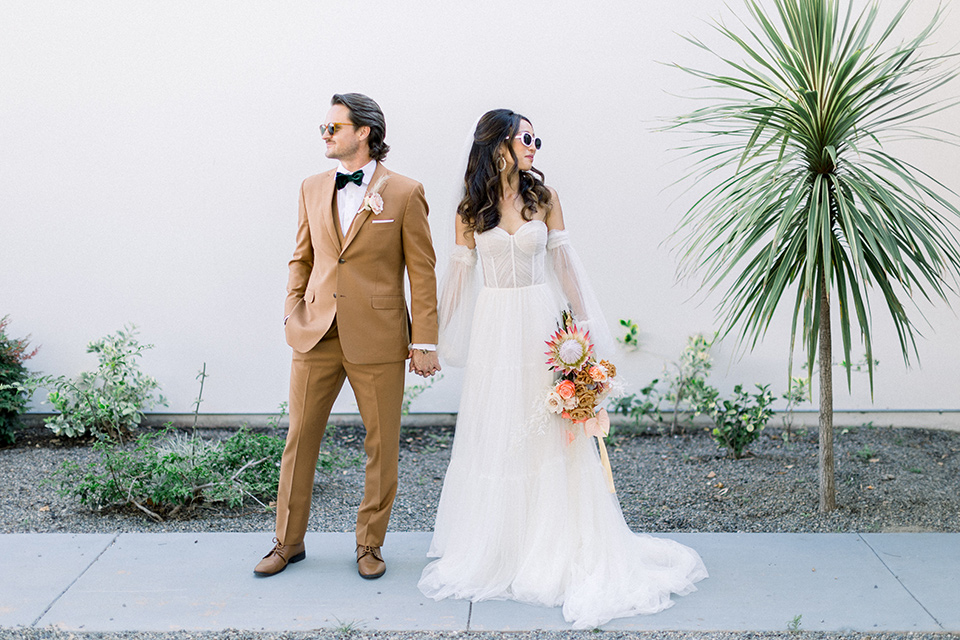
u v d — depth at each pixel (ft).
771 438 17.10
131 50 17.42
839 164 11.79
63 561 11.07
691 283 17.47
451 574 10.32
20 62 17.44
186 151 17.65
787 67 11.39
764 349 17.49
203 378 17.49
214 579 10.51
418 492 14.34
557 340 10.22
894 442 16.47
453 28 17.21
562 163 17.40
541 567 10.07
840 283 11.65
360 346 10.30
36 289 17.95
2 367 16.98
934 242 11.71
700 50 16.98
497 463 10.26
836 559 10.94
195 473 13.03
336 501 13.83
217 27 17.35
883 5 16.44
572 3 17.04
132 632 9.21
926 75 16.38
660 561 10.74
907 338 17.24
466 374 10.79
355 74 17.40
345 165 10.53
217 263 17.90
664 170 17.28
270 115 17.53
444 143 17.48
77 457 16.14
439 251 17.69
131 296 17.99
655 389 17.79
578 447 10.42
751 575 10.49
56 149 17.65
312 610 9.68
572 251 10.68
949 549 11.21
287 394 18.17
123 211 17.80
